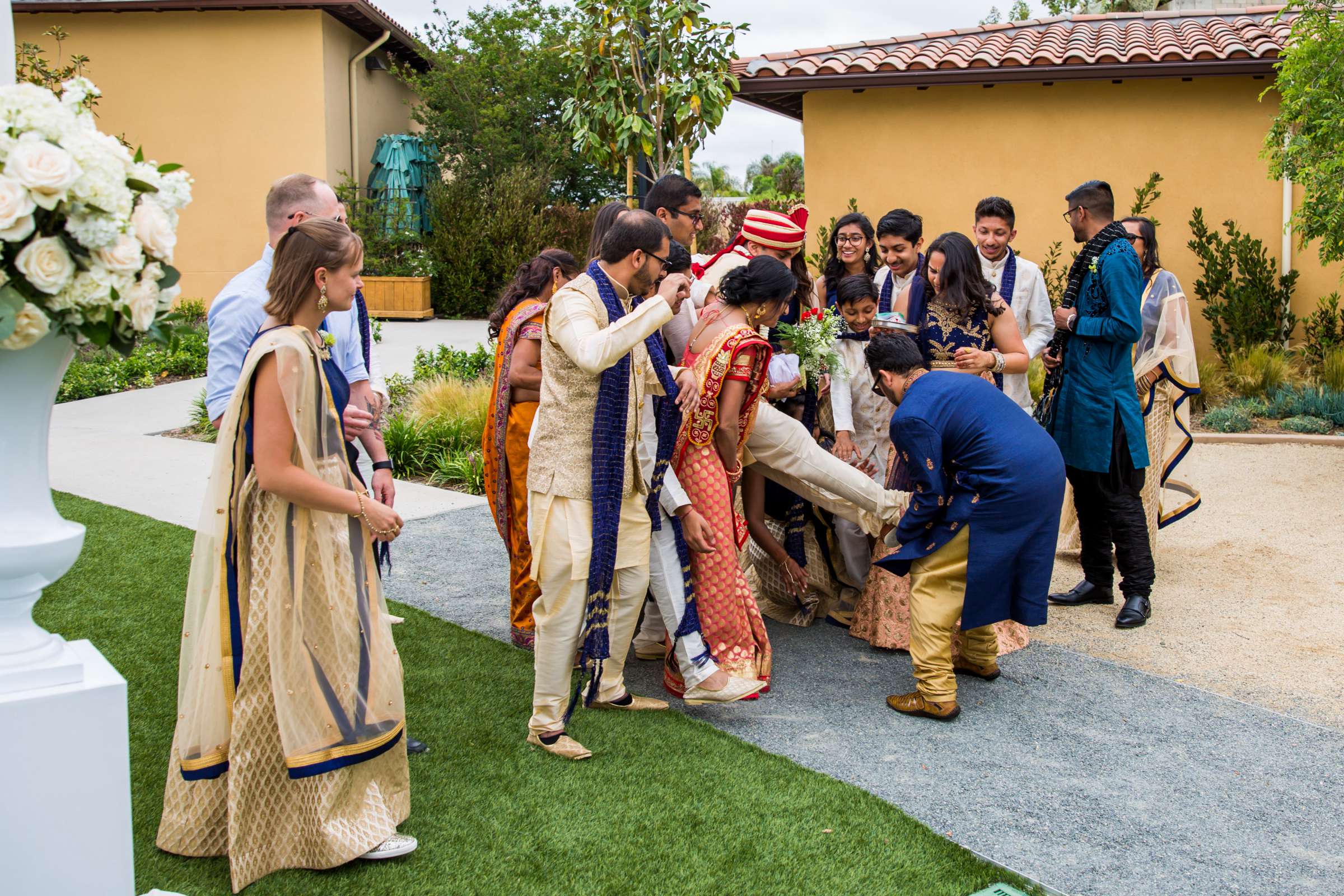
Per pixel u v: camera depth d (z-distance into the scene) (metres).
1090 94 10.55
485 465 4.39
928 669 3.81
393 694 2.89
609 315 3.36
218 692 2.72
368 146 19.31
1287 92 8.21
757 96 11.68
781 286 3.88
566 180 22.09
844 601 4.93
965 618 3.73
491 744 3.53
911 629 3.88
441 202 19.09
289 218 3.36
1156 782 3.38
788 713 3.89
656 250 3.37
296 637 2.68
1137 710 3.92
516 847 2.92
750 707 3.95
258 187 17.55
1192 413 9.66
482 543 6.09
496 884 2.75
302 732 2.69
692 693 3.72
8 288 2.06
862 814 3.11
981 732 3.74
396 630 4.61
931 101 10.90
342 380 2.91
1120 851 2.97
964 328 4.61
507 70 20.36
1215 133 10.40
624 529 3.54
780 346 4.58
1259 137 10.31
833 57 11.15
